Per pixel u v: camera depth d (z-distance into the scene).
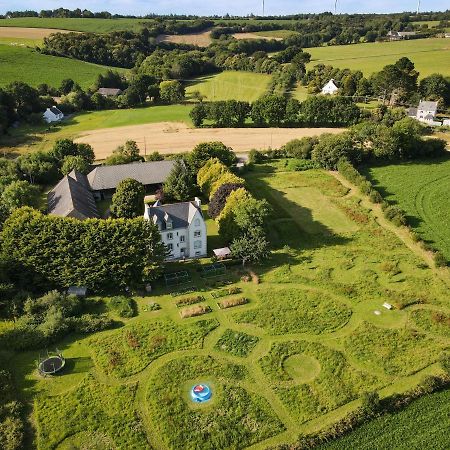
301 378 59.50
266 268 83.81
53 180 121.06
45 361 61.12
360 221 101.12
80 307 71.25
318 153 133.25
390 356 62.84
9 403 54.38
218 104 182.75
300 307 72.88
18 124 189.62
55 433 51.44
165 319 70.06
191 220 83.81
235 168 130.62
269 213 89.25
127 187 96.19
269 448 49.50
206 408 54.97
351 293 76.19
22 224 73.62
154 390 57.44
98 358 62.38
